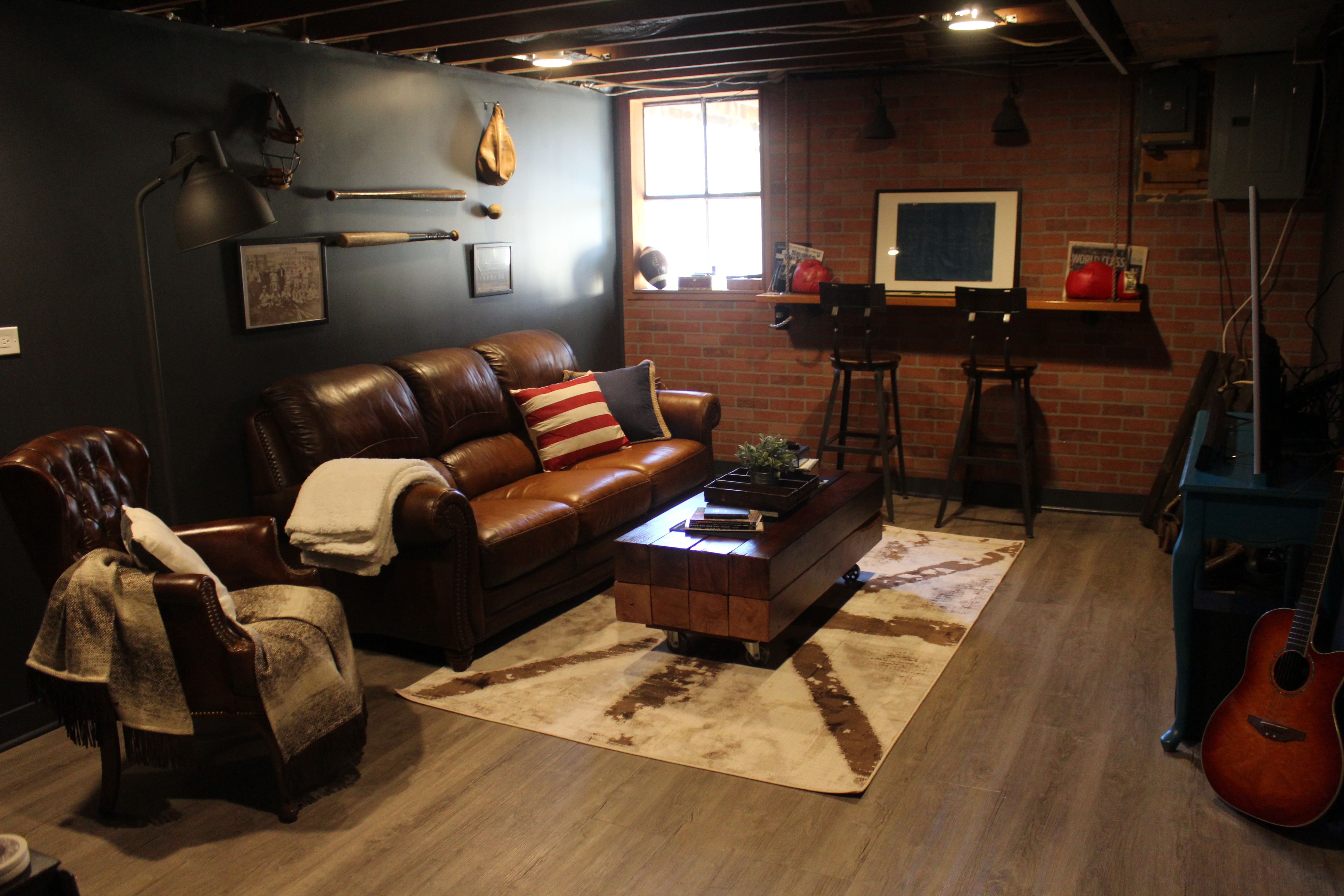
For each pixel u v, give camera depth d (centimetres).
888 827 257
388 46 433
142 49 342
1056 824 257
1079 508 550
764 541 346
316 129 414
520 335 508
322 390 385
